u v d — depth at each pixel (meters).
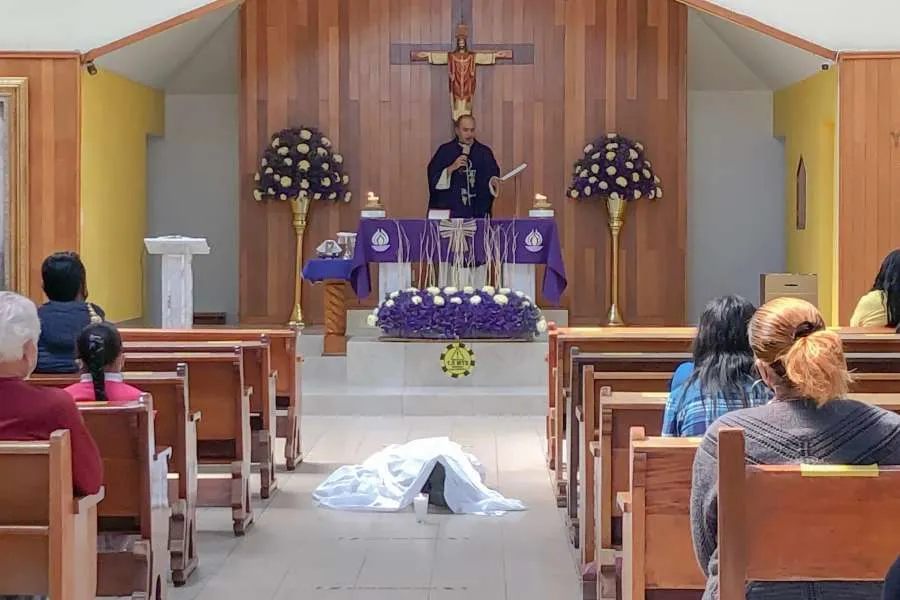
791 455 2.83
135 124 12.86
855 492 2.70
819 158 12.16
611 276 13.17
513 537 6.07
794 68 12.46
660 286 13.29
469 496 6.61
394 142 13.27
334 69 13.25
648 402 4.50
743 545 2.69
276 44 13.23
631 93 13.20
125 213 12.61
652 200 13.25
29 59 10.28
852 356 5.69
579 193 13.05
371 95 13.26
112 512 4.43
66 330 5.35
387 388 10.02
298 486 7.21
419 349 10.09
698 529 2.87
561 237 13.27
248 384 6.83
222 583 5.27
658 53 13.18
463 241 10.80
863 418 2.86
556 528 6.24
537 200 11.51
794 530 2.71
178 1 10.38
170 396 5.16
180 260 9.65
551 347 7.55
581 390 5.86
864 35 10.26
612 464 4.54
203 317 13.60
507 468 7.72
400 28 13.23
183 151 13.89
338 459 7.99
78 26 10.32
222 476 7.17
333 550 5.82
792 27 10.34
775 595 2.76
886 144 10.24
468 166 12.51
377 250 10.75
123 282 12.59
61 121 10.30
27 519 3.38
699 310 13.88
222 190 13.90
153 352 6.46
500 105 13.24
